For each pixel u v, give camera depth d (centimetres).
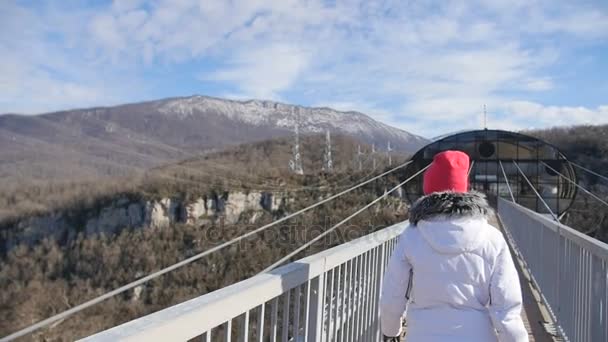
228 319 184
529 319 575
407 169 2402
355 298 358
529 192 2292
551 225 544
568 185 2283
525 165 2317
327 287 304
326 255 286
